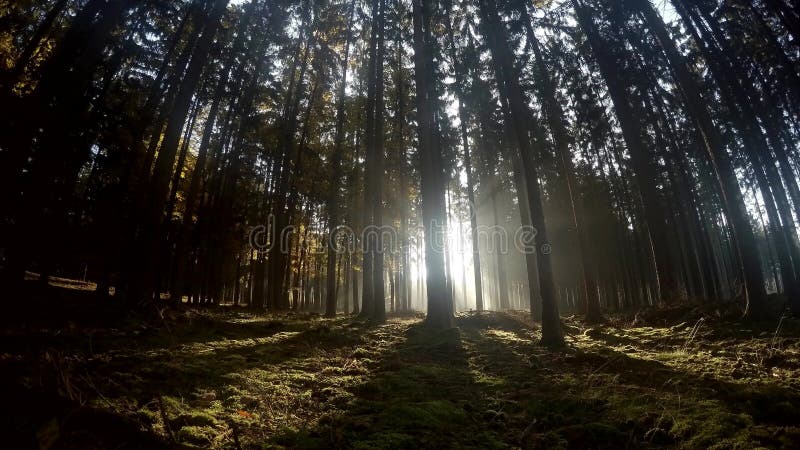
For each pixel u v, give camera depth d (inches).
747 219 414.0
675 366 268.2
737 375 234.2
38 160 297.4
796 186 599.8
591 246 1067.3
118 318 339.6
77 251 478.6
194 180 765.3
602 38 639.1
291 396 207.9
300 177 984.9
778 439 146.6
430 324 488.4
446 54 695.7
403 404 199.8
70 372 166.7
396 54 932.6
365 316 680.4
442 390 241.6
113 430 125.1
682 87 464.4
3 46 459.5
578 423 182.7
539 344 405.7
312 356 311.9
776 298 465.7
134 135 469.1
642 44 645.3
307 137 1021.2
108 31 333.7
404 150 1002.7
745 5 513.3
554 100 650.2
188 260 935.7
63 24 506.3
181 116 434.9
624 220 1198.3
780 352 267.9
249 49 802.2
